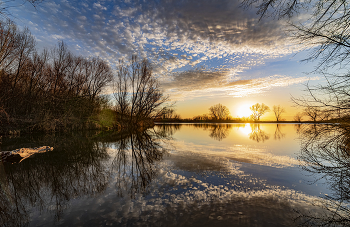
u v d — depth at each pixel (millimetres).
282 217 3121
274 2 4406
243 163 6586
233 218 3092
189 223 2967
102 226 2920
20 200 3947
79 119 19422
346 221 2977
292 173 5402
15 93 15195
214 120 78875
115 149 9891
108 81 25719
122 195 4086
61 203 3777
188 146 10555
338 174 5098
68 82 21156
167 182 4828
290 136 15625
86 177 5422
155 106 26828
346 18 4094
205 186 4504
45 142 11492
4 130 14078
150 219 3090
